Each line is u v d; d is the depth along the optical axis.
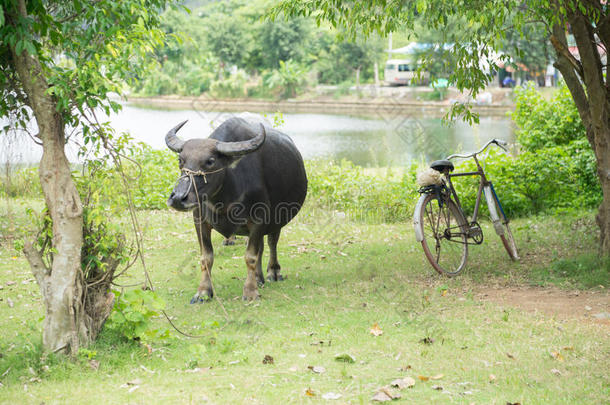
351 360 4.46
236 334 5.19
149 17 7.23
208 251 6.40
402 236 9.66
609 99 7.29
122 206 5.29
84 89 4.60
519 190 10.95
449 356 4.54
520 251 8.10
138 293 4.82
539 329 5.10
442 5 6.73
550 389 3.93
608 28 7.24
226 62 62.88
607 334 4.96
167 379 4.18
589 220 9.57
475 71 7.81
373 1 6.80
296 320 5.56
